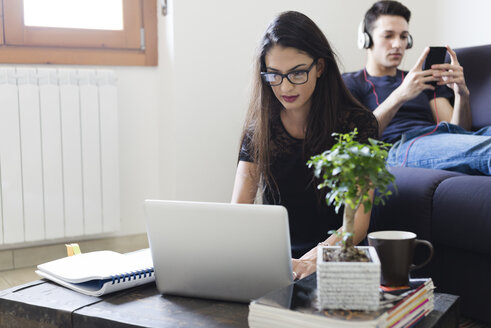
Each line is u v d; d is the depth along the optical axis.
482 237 1.53
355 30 3.19
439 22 2.90
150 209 1.05
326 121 1.40
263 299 0.84
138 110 2.94
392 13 2.48
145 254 1.28
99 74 2.66
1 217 2.53
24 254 2.65
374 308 0.79
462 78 2.24
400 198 1.72
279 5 2.99
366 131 1.40
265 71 1.41
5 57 2.61
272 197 1.50
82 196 2.68
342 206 1.43
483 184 1.56
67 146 2.63
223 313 0.97
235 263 1.01
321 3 3.09
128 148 2.93
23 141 2.54
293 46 1.29
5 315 1.06
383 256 0.88
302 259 1.16
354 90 2.58
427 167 1.98
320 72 1.40
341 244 0.86
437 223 1.64
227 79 2.88
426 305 0.91
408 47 2.55
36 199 2.58
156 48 2.93
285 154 1.46
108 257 1.23
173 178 2.82
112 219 2.76
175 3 2.71
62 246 2.74
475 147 1.85
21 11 2.62
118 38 2.84
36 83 2.54
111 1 2.84
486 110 2.31
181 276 1.05
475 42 2.71
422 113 2.49
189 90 2.79
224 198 2.94
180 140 2.79
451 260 1.68
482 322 1.71
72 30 2.74
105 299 1.05
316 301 0.83
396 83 2.53
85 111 2.65
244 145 1.53
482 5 2.65
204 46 2.81
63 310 0.99
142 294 1.09
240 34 2.89
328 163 0.84
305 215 1.48
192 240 1.03
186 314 0.97
